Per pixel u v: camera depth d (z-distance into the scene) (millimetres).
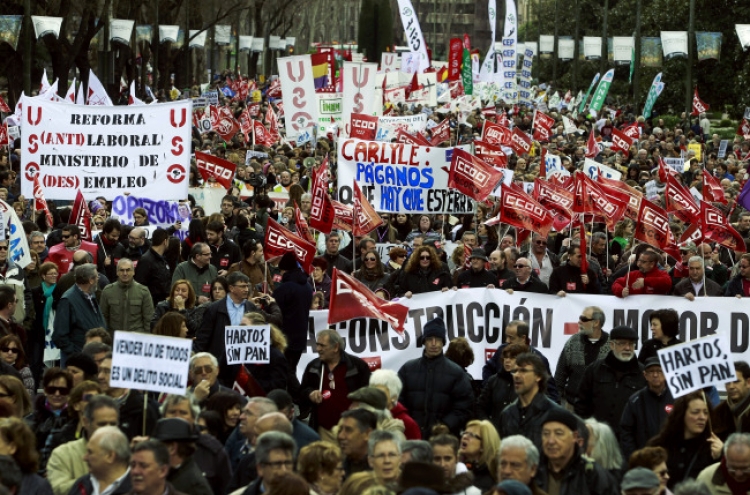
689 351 11898
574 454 10898
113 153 24078
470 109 58250
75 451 11438
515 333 15242
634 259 21188
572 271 20234
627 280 18531
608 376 14352
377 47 137375
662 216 21031
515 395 14297
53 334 17797
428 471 8633
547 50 124812
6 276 18672
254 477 11328
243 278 16781
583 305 18516
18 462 10445
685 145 51906
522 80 88000
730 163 42844
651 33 88500
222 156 41062
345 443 11328
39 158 24000
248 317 14984
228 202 25844
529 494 8969
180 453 10516
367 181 23875
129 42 65812
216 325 16703
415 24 72062
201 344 16625
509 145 38406
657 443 12102
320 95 41125
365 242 21266
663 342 15516
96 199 24953
